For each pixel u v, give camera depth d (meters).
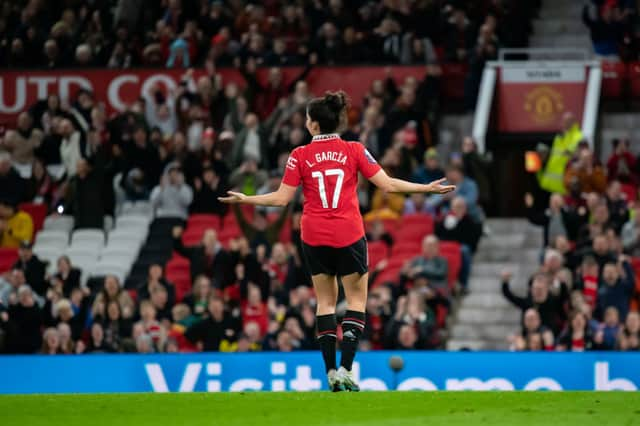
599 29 74.50
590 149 63.06
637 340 49.41
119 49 75.81
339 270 28.42
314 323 51.78
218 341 52.91
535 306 51.91
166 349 52.25
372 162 28.36
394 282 57.59
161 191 66.62
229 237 63.81
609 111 73.38
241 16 75.50
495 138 70.06
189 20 76.62
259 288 56.72
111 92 74.75
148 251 65.19
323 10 74.88
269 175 66.31
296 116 66.62
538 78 69.94
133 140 68.75
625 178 65.19
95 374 48.00
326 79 72.62
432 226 61.78
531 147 70.75
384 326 51.19
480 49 70.81
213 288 55.72
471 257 60.81
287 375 47.22
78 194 66.38
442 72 73.38
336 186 28.19
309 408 25.22
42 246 65.69
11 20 78.12
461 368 46.75
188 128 70.69
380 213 62.78
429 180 63.22
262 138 67.44
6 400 27.19
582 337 49.75
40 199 68.75
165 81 74.31
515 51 71.31
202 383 47.50
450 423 22.92
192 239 64.94
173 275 62.25
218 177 66.44
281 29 74.44
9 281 57.69
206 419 23.88
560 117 69.62
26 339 53.97
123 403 26.42
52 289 55.44
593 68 69.94
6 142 72.12
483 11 74.25
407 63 72.25
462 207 60.50
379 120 66.69
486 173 64.00
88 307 55.22
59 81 75.19
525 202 67.69
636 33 73.62
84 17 77.50
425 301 53.19
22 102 75.50
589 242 55.75
